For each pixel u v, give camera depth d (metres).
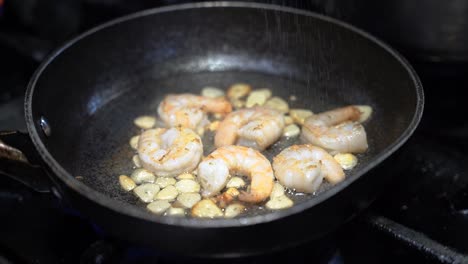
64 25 0.62
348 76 0.44
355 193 0.29
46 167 0.31
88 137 0.41
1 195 0.42
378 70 0.42
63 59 0.41
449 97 0.47
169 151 0.36
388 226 0.33
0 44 0.60
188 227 0.27
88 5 0.60
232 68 0.49
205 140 0.40
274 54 0.48
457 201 0.39
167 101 0.41
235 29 0.48
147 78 0.47
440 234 0.37
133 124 0.42
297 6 0.49
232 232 0.27
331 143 0.37
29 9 0.63
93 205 0.29
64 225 0.39
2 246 0.38
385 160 0.30
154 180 0.36
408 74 0.38
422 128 0.47
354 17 0.45
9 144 0.34
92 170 0.38
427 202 0.39
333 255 0.36
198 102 0.41
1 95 0.57
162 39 0.48
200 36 0.48
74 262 0.36
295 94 0.45
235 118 0.39
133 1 0.57
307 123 0.39
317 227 0.29
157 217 0.27
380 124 0.40
